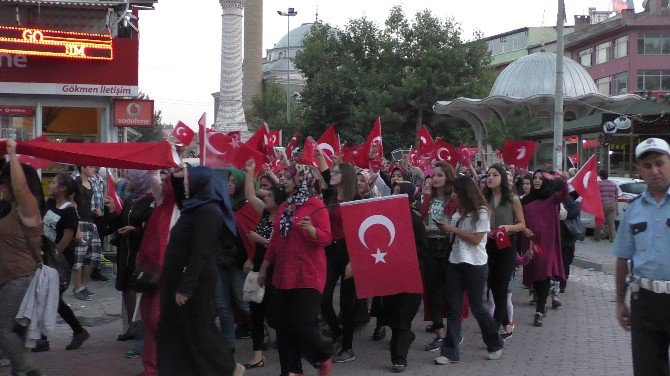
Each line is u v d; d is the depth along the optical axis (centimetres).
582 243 2334
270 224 844
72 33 1744
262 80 9281
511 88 5119
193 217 668
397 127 5706
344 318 905
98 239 1347
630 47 7162
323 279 754
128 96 1811
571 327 1110
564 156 3406
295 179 747
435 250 955
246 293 806
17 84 1736
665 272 553
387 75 5878
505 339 1015
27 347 734
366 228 837
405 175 1329
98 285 1475
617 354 940
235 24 4344
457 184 873
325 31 6272
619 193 2494
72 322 955
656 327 560
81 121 1817
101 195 1387
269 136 1202
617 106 4691
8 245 707
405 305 850
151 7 2044
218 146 869
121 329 1097
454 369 866
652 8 7162
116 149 767
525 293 1429
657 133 3100
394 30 5972
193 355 663
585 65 8056
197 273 652
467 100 4666
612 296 1388
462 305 909
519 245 1112
